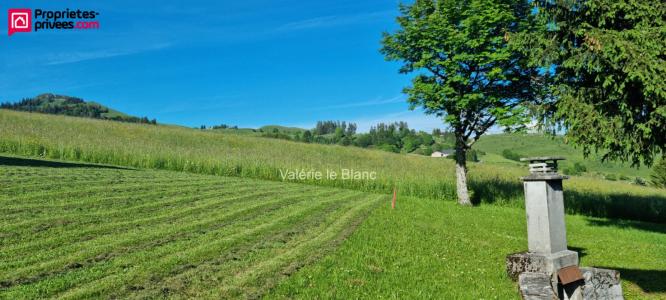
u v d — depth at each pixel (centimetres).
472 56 1917
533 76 2050
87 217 991
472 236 1270
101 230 898
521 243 1214
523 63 1969
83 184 1412
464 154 2208
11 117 4575
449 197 2395
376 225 1268
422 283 760
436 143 14462
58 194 1198
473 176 2998
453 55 2033
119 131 4856
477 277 830
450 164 4625
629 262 1077
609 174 6919
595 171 8300
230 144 5228
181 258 759
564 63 1362
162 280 651
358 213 1464
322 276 736
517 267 795
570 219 1970
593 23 1398
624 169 9081
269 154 3822
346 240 1023
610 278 721
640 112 1280
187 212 1183
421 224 1387
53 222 912
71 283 607
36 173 1511
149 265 709
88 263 697
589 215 2211
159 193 1442
